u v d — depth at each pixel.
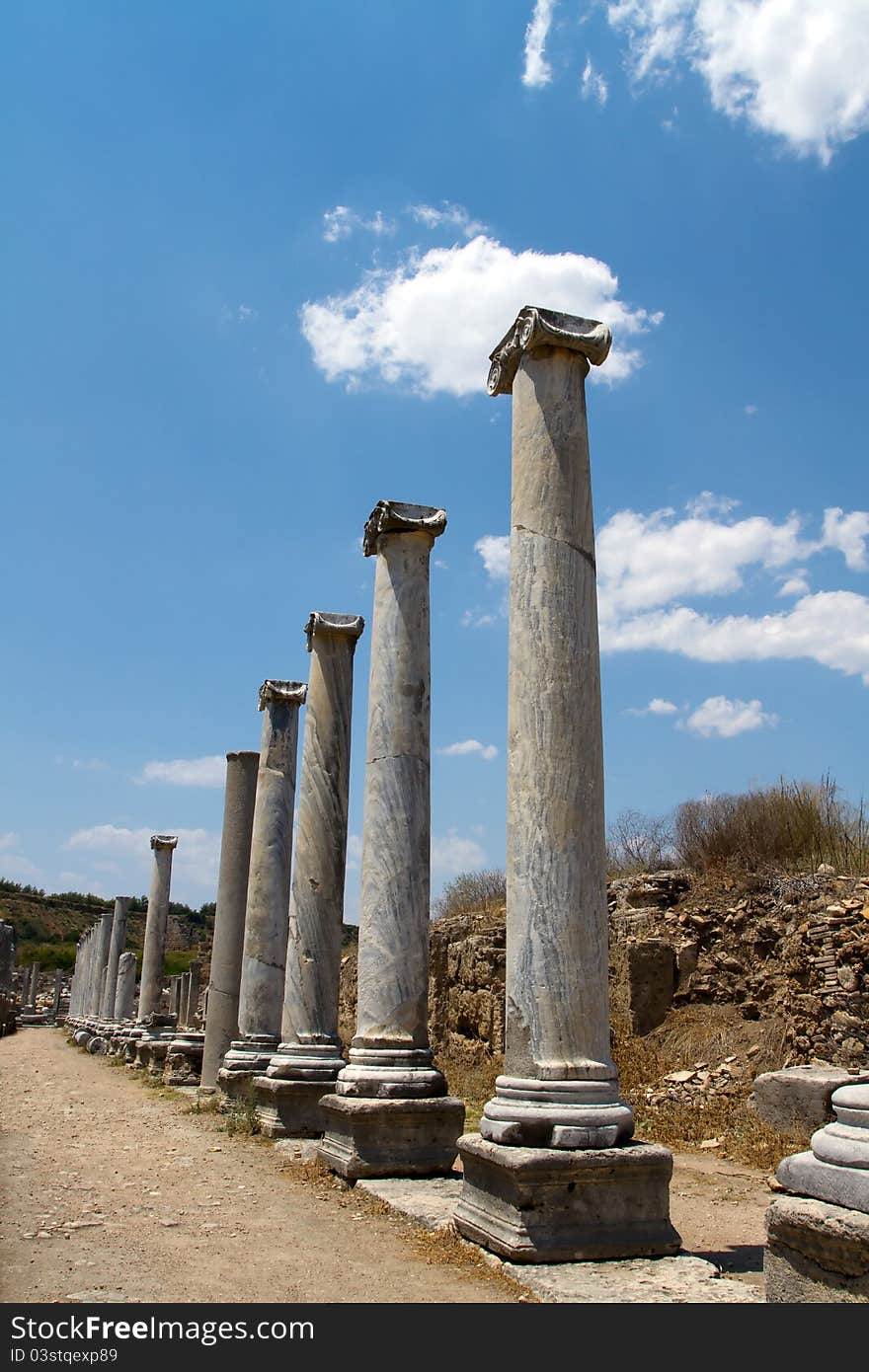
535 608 7.61
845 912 13.74
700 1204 9.45
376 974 10.20
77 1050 34.97
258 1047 15.67
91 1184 9.38
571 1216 6.41
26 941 94.69
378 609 11.32
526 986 7.01
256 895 16.62
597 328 8.27
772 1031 14.19
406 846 10.45
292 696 17.67
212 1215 8.05
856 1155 4.38
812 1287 4.41
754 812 18.05
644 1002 15.98
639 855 20.98
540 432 7.97
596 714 7.52
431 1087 9.81
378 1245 7.07
